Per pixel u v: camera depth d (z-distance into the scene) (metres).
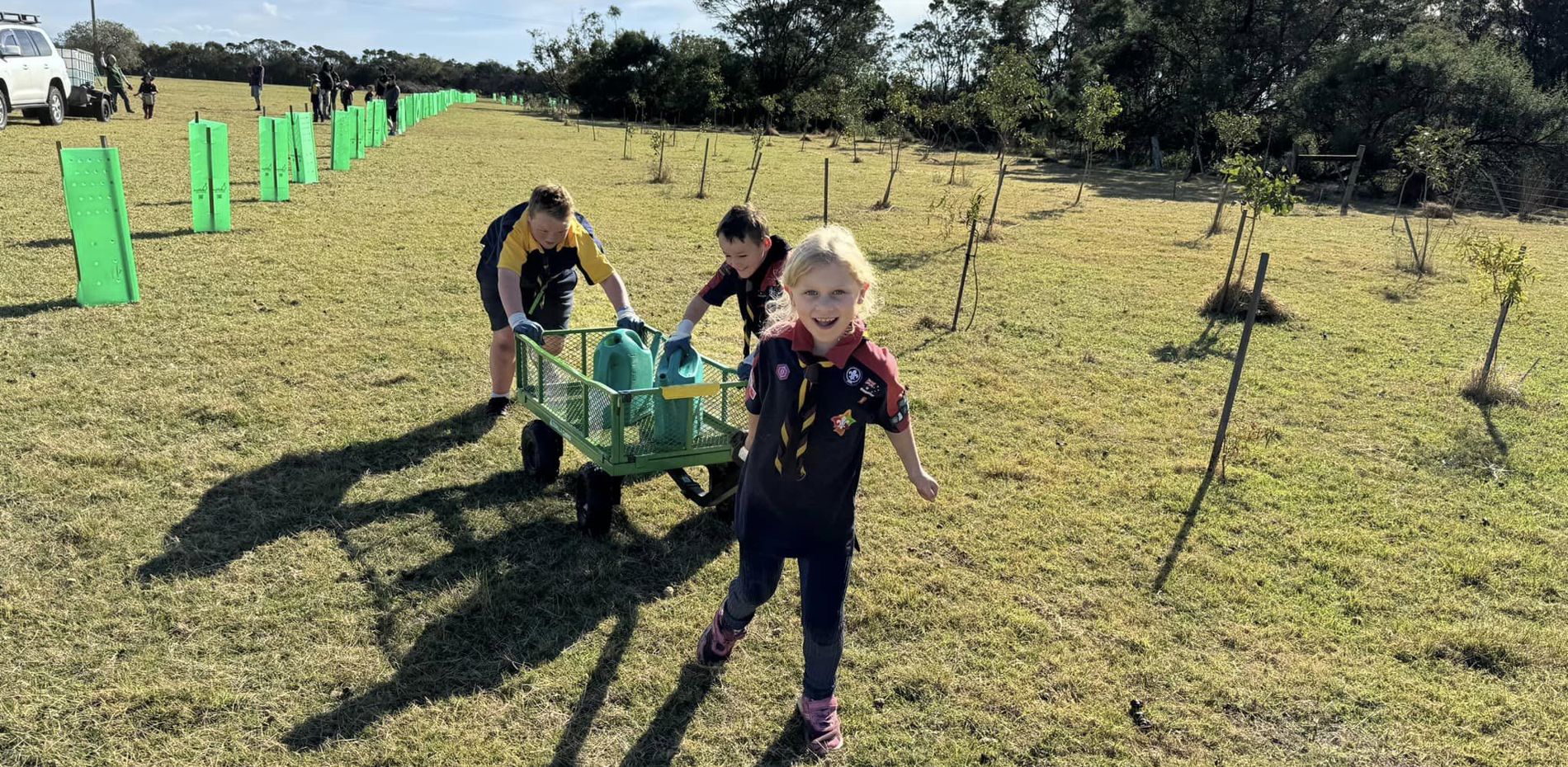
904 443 2.92
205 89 53.25
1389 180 25.84
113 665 3.28
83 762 2.84
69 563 3.88
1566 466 5.94
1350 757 3.20
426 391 6.18
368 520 4.41
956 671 3.57
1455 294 11.46
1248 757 3.18
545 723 3.14
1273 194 10.62
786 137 40.91
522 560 4.15
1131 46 37.34
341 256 10.02
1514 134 27.38
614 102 52.56
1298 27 34.56
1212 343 8.65
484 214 13.34
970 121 27.42
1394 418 6.77
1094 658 3.69
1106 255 13.18
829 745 3.07
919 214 16.33
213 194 10.77
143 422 5.36
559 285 5.32
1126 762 3.13
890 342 8.16
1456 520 5.11
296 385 6.13
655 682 3.37
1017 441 5.96
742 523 3.04
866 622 3.85
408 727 3.08
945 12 54.16
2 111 19.28
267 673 3.30
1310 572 4.46
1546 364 8.50
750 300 4.33
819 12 54.41
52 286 8.01
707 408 4.63
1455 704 3.49
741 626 3.34
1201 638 3.87
